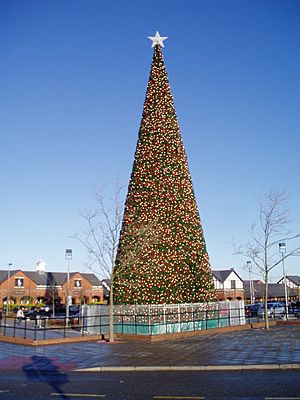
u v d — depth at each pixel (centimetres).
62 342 2406
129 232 3134
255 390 1139
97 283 8650
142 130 3391
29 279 8069
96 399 1081
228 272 9488
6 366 1666
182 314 2877
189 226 3209
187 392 1144
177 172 3278
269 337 2500
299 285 10406
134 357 1816
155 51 3584
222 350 1953
